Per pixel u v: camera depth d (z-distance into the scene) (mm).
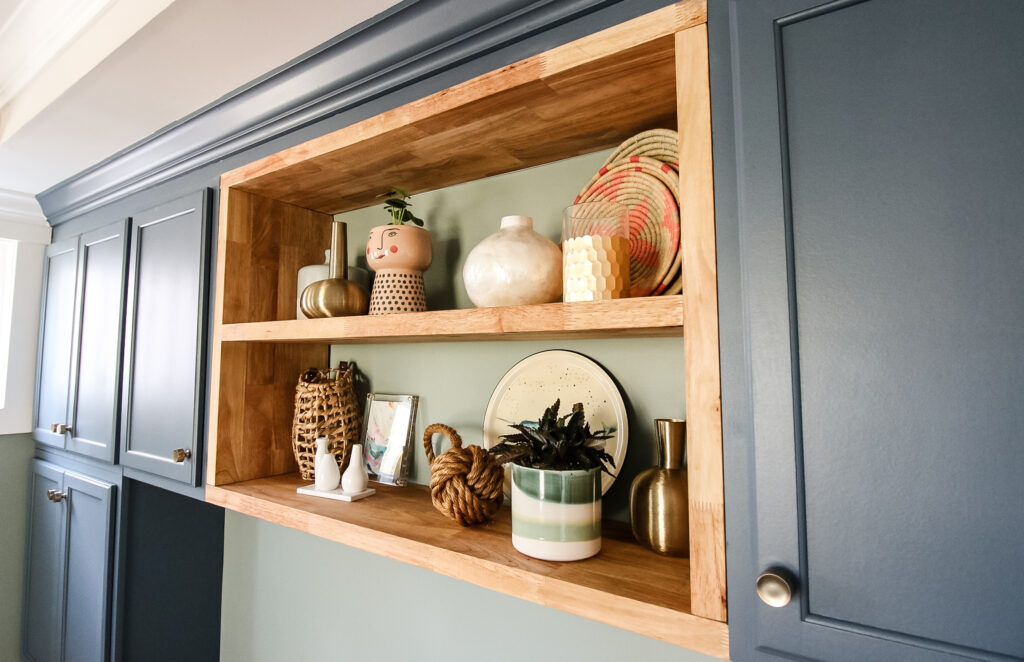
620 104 807
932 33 499
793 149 556
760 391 549
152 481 1322
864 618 498
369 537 857
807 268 540
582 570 698
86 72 1066
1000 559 448
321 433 1174
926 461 480
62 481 1654
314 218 1387
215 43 960
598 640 959
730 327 576
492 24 762
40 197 1783
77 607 1537
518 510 762
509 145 961
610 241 719
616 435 908
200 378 1190
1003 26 472
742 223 571
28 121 1283
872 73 523
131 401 1377
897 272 500
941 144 490
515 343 1067
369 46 892
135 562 1489
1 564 1792
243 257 1222
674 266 737
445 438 1139
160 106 1192
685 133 613
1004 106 468
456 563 751
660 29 637
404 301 1019
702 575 575
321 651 1384
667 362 888
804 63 556
